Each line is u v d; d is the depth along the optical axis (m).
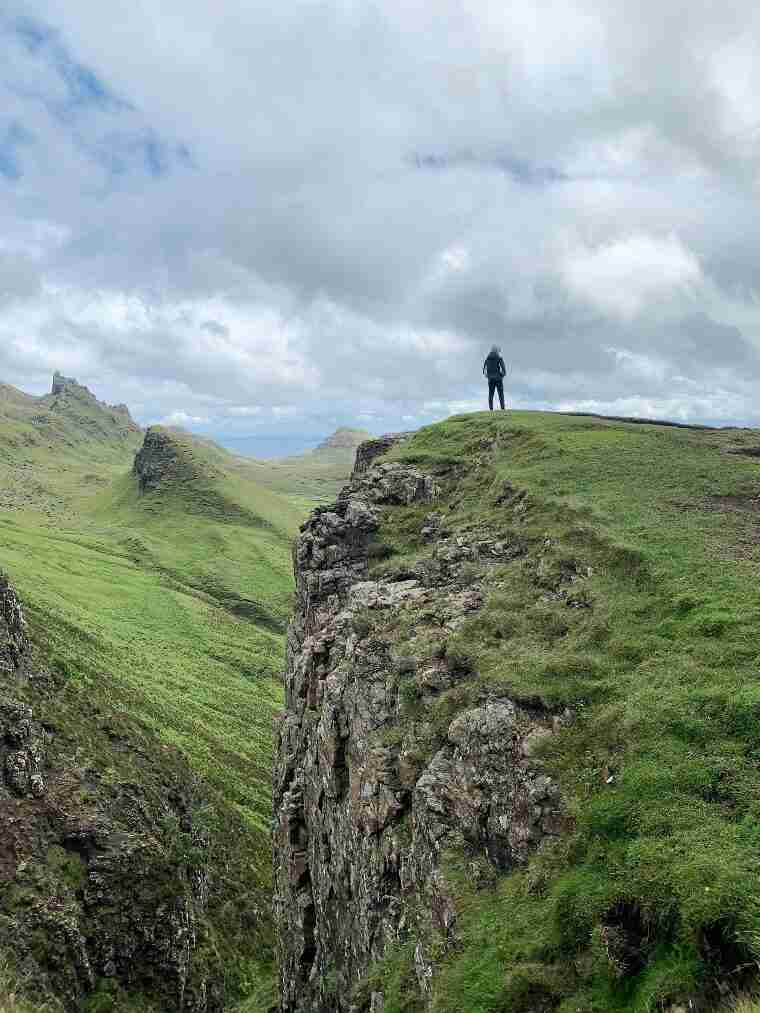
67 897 43.12
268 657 153.62
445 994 13.88
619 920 12.48
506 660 21.72
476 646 23.39
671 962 11.23
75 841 46.88
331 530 39.16
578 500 30.25
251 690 128.25
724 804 13.53
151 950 45.94
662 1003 10.65
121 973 43.69
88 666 86.75
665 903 11.91
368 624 28.91
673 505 29.12
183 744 82.12
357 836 23.45
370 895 21.45
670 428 44.22
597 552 25.56
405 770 21.72
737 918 10.92
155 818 55.44
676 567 22.67
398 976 16.91
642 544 24.81
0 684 54.41
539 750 17.50
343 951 24.39
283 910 32.22
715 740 14.99
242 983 52.50
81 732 58.53
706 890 11.52
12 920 38.91
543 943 13.35
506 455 40.44
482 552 30.73
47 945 39.19
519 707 19.31
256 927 59.75
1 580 65.19
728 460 34.91
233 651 149.12
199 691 114.44
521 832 16.38
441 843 18.22
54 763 51.50
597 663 19.48
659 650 19.03
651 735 15.74
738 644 17.84
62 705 60.91
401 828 21.00
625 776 15.01
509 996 12.70
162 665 121.94
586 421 45.50
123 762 59.84
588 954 12.59
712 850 12.42
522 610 24.70
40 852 44.50
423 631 26.22
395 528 38.34
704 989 10.52
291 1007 30.42
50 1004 34.88
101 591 161.75
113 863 46.97
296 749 34.16
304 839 31.45
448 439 47.31
